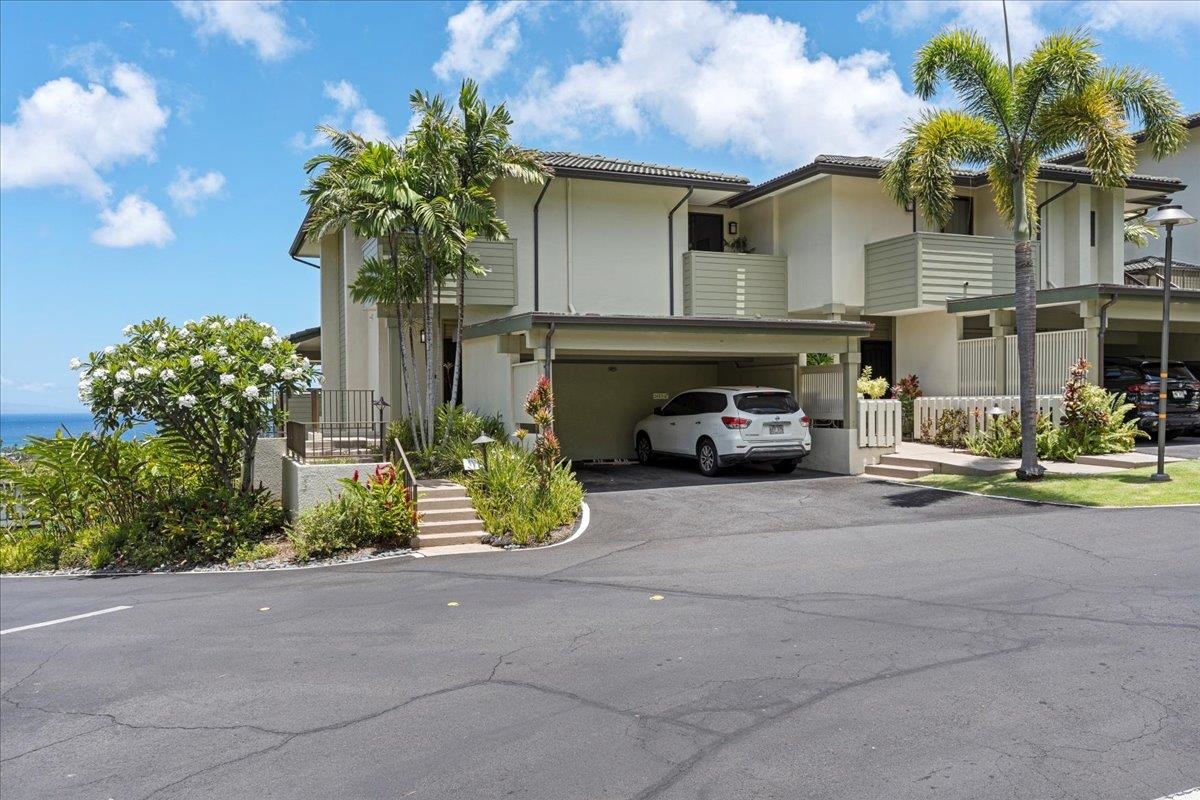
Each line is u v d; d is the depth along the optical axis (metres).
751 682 5.73
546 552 10.96
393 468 12.92
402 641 7.23
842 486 15.27
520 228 19.44
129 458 14.43
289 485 14.23
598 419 20.70
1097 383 16.45
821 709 5.20
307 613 8.49
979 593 7.68
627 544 11.09
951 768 4.37
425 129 15.32
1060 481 13.74
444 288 18.12
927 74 14.91
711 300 20.59
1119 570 8.27
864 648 6.30
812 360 19.14
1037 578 8.12
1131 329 20.45
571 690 5.80
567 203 19.75
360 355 21.34
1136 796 4.04
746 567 9.27
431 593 8.98
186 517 12.78
